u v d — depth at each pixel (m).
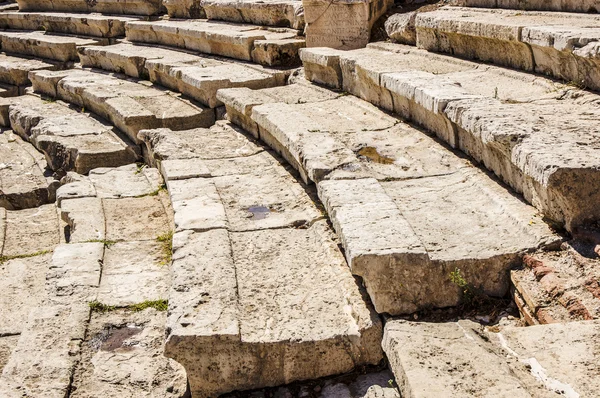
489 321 4.68
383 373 4.70
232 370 4.65
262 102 9.35
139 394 4.85
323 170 6.35
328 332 4.73
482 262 4.81
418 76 8.14
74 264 6.53
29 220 9.03
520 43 8.12
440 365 3.85
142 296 6.03
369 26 11.88
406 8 12.29
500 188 5.93
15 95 16.02
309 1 12.16
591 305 4.26
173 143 9.08
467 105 6.43
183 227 6.25
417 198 6.06
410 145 7.49
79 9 20.44
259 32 13.62
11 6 23.19
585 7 8.66
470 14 10.09
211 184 7.45
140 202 8.30
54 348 5.22
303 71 11.66
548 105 6.65
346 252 4.96
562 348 3.85
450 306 4.84
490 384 3.62
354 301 5.00
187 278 5.30
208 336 4.55
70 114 12.80
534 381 3.64
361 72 9.38
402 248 4.78
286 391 4.70
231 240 6.17
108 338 5.46
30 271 7.45
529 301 4.50
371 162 7.09
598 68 6.84
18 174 11.16
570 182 4.71
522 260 4.83
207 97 10.98
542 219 5.20
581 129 5.55
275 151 8.61
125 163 10.38
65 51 16.83
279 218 6.62
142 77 13.94
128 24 17.09
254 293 5.27
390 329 4.36
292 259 5.79
